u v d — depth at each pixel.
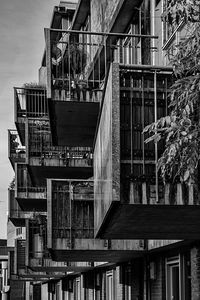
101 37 17.05
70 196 14.55
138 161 7.59
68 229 14.43
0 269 52.28
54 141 16.55
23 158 24.47
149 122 7.78
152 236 10.00
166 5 6.65
